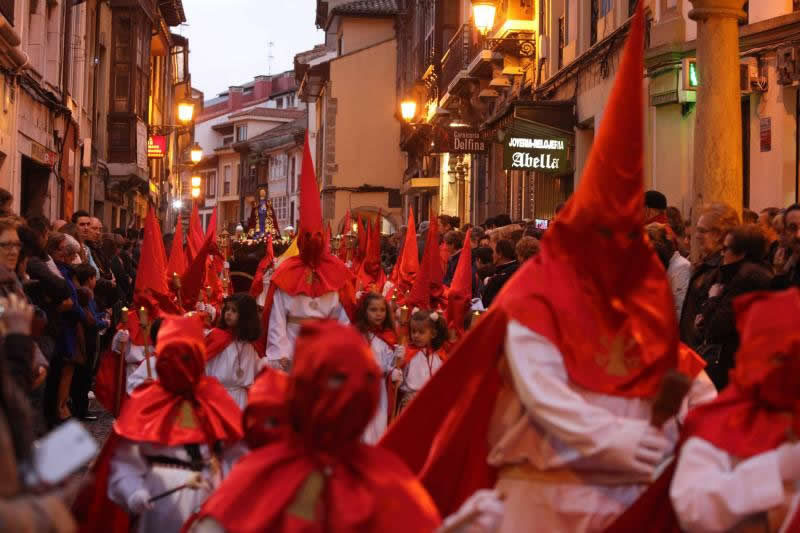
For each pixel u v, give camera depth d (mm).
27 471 2711
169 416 5594
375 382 3225
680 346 4805
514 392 4191
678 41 14977
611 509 4078
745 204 14156
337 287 10180
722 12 10609
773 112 13391
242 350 8336
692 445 3889
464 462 4285
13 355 4488
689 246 10766
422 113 40094
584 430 3902
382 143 53219
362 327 9414
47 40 24469
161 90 51188
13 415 2838
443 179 38031
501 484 4246
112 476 5551
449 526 3342
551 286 4098
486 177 28781
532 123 20219
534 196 24234
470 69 27797
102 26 34875
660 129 15336
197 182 46469
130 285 16938
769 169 13492
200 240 17750
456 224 17094
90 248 15109
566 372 4051
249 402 4254
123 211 41125
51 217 24594
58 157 25266
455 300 11195
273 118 94625
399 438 4332
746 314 3955
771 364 3777
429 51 41281
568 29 21422
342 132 52969
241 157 89562
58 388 11656
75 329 11664
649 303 4191
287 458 3316
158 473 5566
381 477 3322
